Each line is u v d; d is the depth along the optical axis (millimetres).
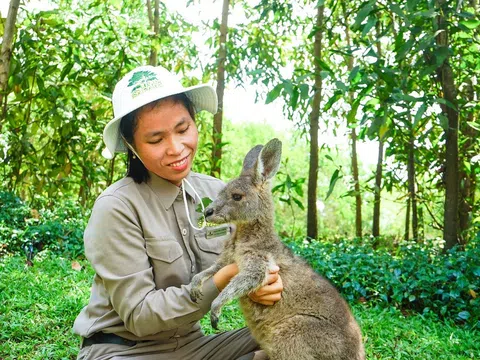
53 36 2898
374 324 1926
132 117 1107
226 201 1196
